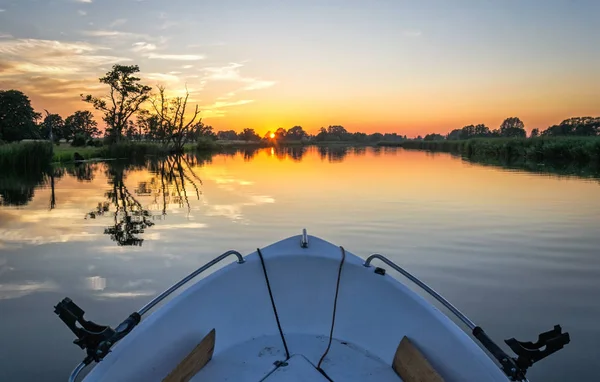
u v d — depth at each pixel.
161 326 2.59
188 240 6.86
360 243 6.53
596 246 6.36
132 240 6.91
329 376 2.61
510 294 4.54
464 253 6.02
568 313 4.08
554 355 3.33
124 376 2.20
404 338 2.71
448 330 2.50
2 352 3.40
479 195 11.34
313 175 17.81
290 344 2.96
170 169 23.09
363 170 20.39
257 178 16.80
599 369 3.12
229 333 2.99
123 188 14.16
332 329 3.09
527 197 10.95
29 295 4.60
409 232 7.20
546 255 5.91
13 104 58.72
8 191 13.55
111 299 4.49
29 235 7.31
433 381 2.17
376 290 3.08
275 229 7.53
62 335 3.69
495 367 2.14
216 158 36.81
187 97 48.91
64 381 3.01
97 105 45.06
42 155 22.98
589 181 14.66
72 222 8.45
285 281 3.24
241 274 3.19
